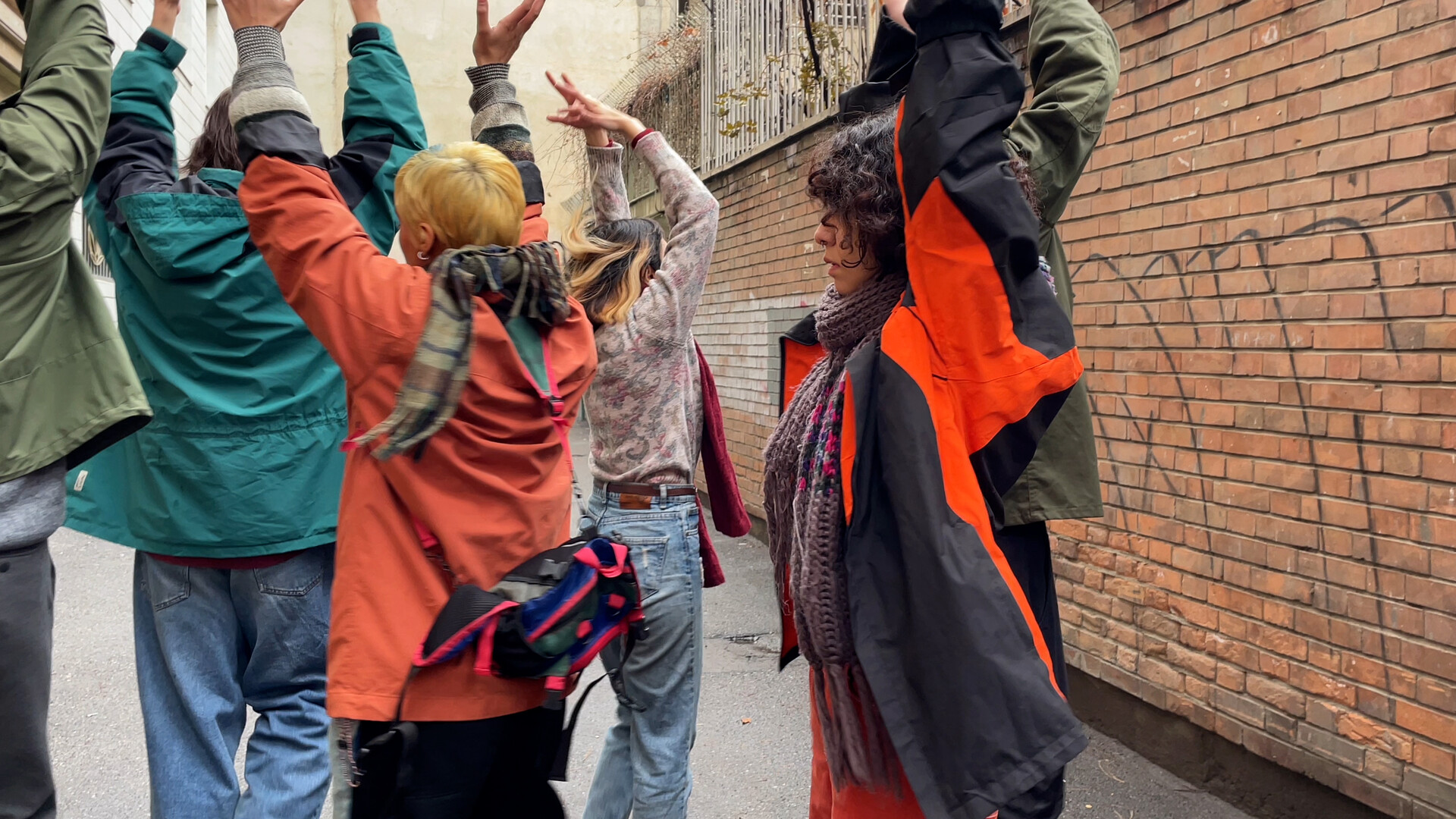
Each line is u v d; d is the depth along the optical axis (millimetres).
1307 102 2801
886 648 1499
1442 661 2455
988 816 1367
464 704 1614
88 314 2055
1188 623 3314
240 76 1722
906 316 1558
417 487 1605
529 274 1673
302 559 2264
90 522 2271
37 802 2035
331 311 1617
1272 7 2906
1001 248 1494
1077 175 1791
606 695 4309
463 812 1652
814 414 1736
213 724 2221
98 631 4984
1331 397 2750
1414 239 2494
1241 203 3037
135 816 3125
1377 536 2627
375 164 2219
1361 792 2674
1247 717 3062
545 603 1652
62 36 2031
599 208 2752
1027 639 1443
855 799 1664
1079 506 1743
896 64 2057
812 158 1783
